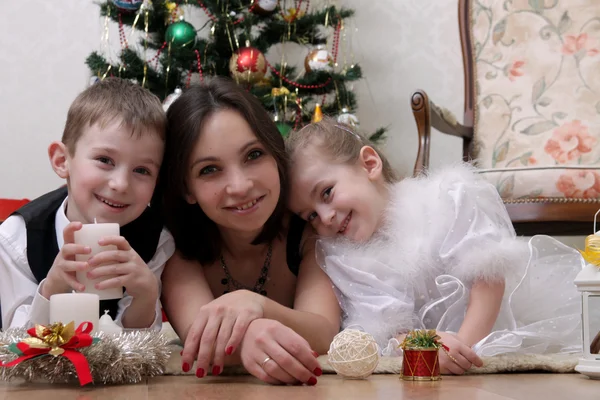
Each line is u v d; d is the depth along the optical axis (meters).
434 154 3.21
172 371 1.03
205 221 1.36
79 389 0.89
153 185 1.25
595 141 2.15
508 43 2.28
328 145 1.38
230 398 0.78
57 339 0.90
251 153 1.24
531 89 2.24
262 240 1.38
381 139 2.91
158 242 1.32
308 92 2.82
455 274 1.27
